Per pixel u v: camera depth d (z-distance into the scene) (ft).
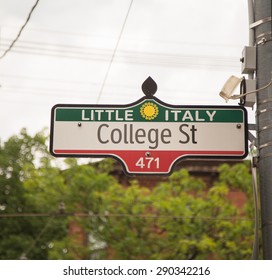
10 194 90.68
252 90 25.12
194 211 83.87
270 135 24.30
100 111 24.77
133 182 90.07
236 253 81.87
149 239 83.76
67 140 24.52
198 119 24.70
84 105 24.82
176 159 24.31
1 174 90.89
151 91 24.98
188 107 24.81
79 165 87.45
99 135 24.57
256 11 26.08
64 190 87.56
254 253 24.29
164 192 86.89
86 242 95.14
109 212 85.40
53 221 89.97
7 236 90.27
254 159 24.57
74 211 86.89
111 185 87.92
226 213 83.76
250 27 26.11
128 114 24.73
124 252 84.02
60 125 24.62
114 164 99.96
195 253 82.38
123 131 24.59
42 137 92.22
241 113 24.76
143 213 85.05
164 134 24.56
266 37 25.55
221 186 86.17
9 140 92.22
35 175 88.69
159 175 24.22
